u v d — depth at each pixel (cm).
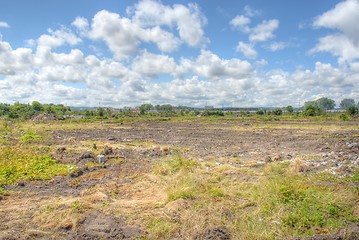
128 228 645
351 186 834
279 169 1037
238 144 1895
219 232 609
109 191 870
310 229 613
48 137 2292
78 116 6241
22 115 5416
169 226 637
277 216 666
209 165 1200
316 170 1060
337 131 2525
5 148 1552
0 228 641
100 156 1288
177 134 2575
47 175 1063
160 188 896
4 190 902
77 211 717
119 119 4978
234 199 788
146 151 1541
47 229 642
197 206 731
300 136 2242
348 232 583
